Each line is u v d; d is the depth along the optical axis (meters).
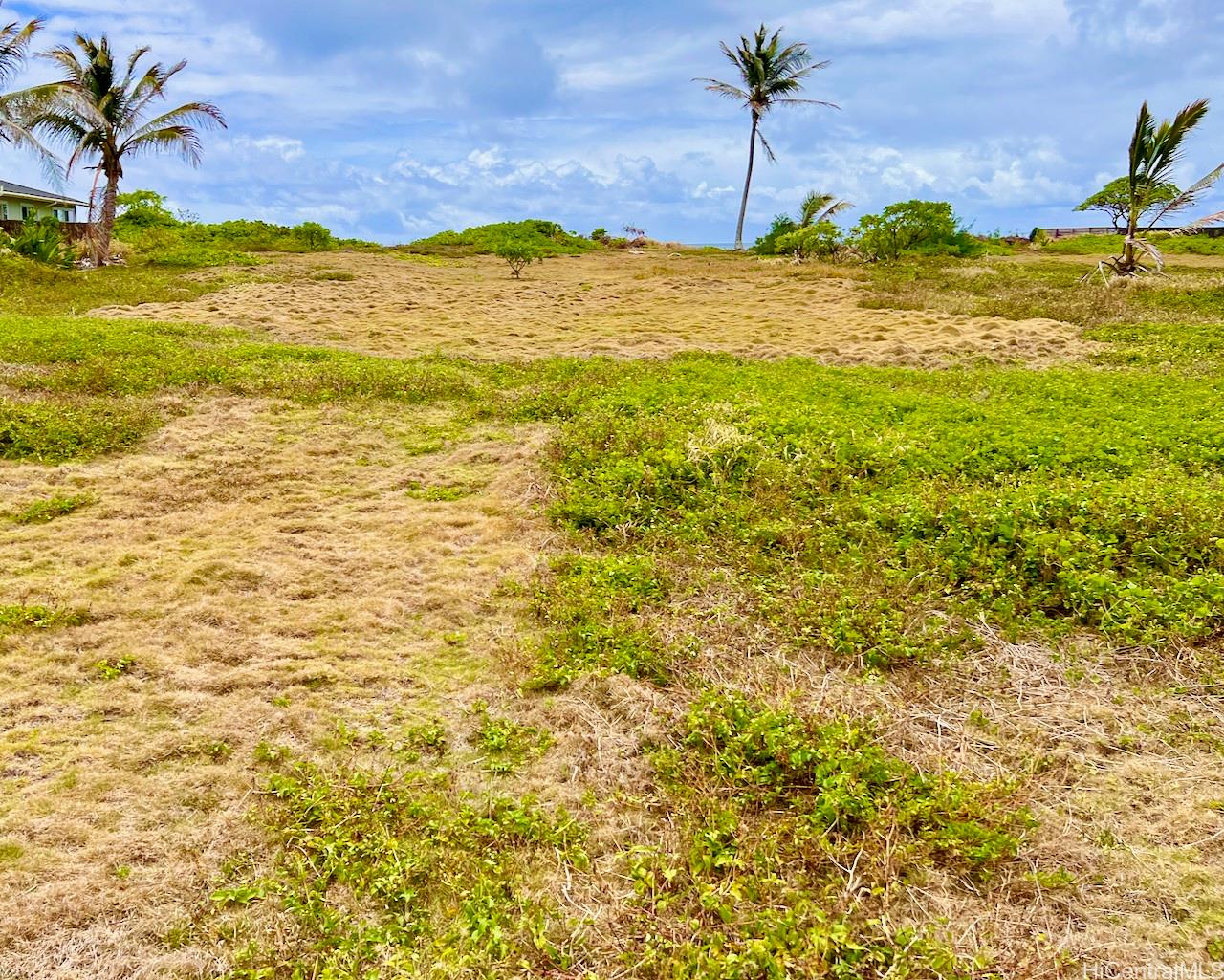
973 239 31.81
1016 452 7.10
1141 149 20.06
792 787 3.44
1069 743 3.74
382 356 12.41
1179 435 7.62
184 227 31.62
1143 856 3.07
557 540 6.00
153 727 3.85
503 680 4.30
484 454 7.76
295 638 4.68
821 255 29.55
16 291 16.97
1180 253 30.34
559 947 2.72
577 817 3.34
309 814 3.29
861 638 4.46
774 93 36.69
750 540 5.73
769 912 2.73
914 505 5.85
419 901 2.94
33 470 6.91
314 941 2.77
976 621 4.71
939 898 2.89
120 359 10.00
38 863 3.02
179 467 7.20
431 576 5.46
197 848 3.13
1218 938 2.71
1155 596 4.63
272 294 18.11
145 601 4.96
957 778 3.42
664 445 7.32
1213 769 3.54
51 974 2.62
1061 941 2.72
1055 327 14.88
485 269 27.06
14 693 4.03
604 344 13.70
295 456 7.61
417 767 3.65
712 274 25.33
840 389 9.73
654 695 4.09
